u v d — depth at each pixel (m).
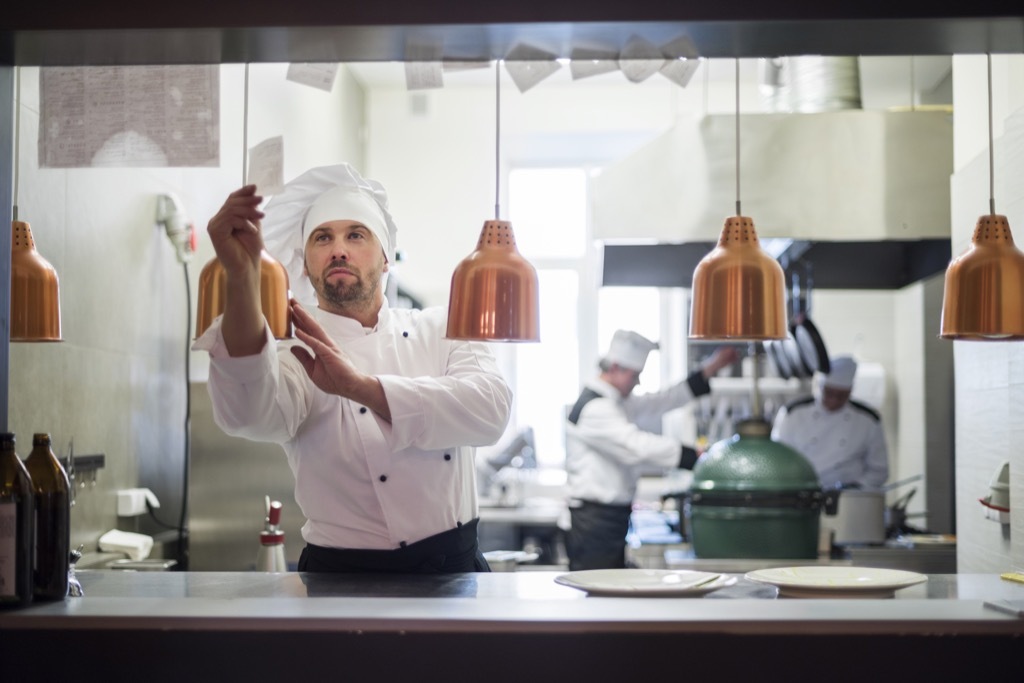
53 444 2.75
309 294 2.51
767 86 4.20
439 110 6.55
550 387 6.82
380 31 1.70
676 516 5.53
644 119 6.44
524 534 5.94
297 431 2.24
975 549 2.89
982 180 2.79
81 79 2.20
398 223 6.51
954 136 3.25
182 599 1.72
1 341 1.81
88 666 1.57
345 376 1.98
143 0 1.69
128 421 3.26
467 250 6.48
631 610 1.59
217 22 1.68
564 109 6.49
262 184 2.15
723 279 2.05
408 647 1.54
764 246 4.79
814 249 4.87
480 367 2.25
